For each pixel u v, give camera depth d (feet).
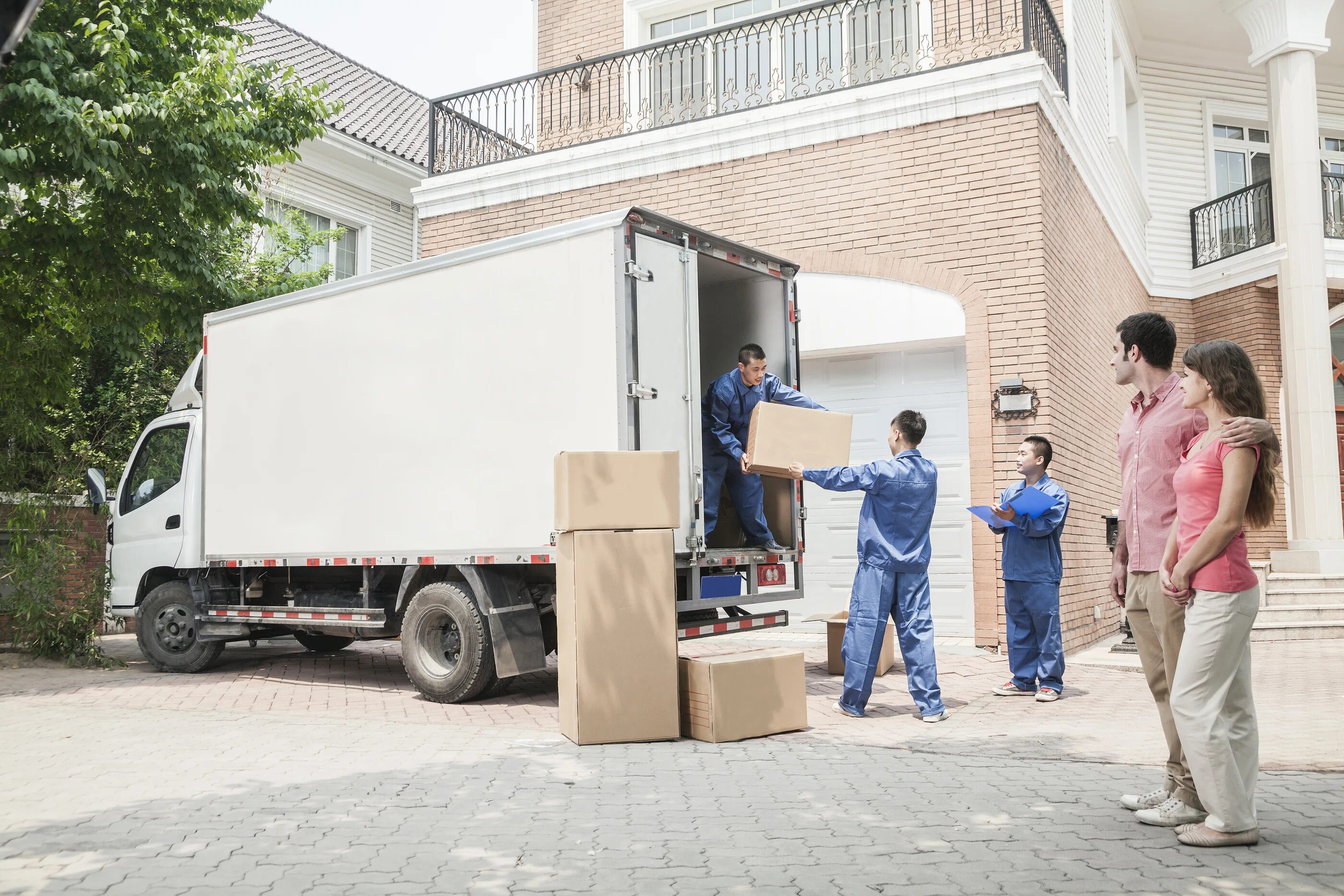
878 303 34.19
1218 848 12.16
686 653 32.45
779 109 36.14
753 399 23.90
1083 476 35.70
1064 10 37.09
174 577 32.01
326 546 26.17
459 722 21.61
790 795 15.06
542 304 22.45
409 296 24.95
